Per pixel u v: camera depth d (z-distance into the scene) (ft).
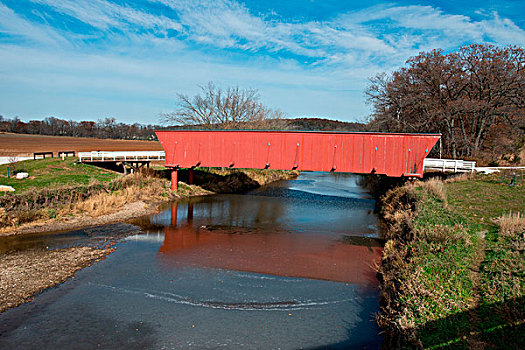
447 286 25.40
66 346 24.17
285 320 27.84
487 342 19.21
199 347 24.23
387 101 120.37
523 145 99.96
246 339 25.21
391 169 72.79
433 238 34.37
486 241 33.50
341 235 53.62
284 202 83.25
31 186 66.74
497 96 104.83
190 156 84.43
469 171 79.30
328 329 26.48
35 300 30.68
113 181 79.46
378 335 25.45
